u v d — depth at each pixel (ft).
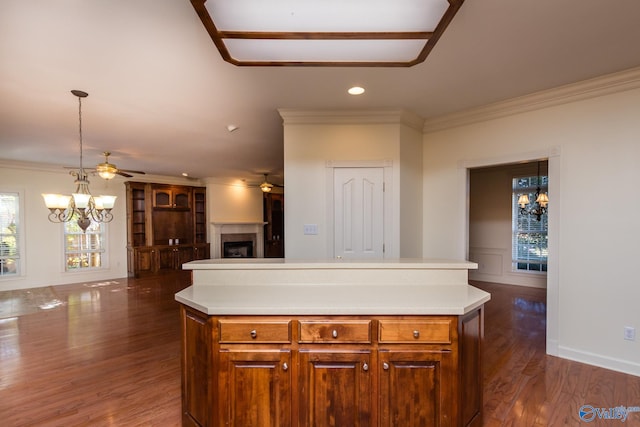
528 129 10.64
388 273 7.34
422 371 5.49
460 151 12.28
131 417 7.12
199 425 5.94
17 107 10.80
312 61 6.66
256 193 31.86
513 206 21.54
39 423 6.89
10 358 10.21
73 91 9.55
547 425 6.70
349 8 4.91
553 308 10.14
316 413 5.51
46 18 6.11
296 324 5.53
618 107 9.03
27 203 20.93
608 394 7.84
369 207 11.89
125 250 25.07
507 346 10.96
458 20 6.37
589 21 6.45
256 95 10.11
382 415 5.48
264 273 7.39
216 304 5.74
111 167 13.82
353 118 11.80
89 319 14.38
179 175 27.09
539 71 8.70
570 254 9.81
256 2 4.75
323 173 11.89
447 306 5.56
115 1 5.65
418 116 12.43
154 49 7.33
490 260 22.40
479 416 6.29
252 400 5.52
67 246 22.56
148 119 12.23
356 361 5.49
